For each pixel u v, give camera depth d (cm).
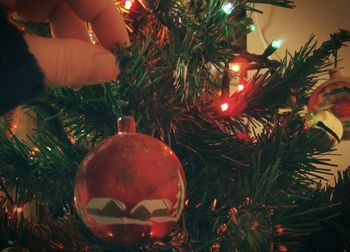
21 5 26
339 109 50
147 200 24
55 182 36
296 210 38
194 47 32
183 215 34
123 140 26
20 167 36
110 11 26
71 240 37
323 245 43
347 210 43
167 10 34
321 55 40
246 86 39
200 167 38
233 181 37
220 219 34
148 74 32
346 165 71
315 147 39
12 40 18
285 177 37
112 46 27
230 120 40
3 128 36
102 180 24
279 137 38
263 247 29
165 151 26
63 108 38
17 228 37
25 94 19
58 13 27
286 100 41
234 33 35
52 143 36
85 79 22
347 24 74
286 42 76
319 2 75
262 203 31
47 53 20
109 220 25
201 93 37
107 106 34
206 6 34
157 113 34
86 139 39
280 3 37
